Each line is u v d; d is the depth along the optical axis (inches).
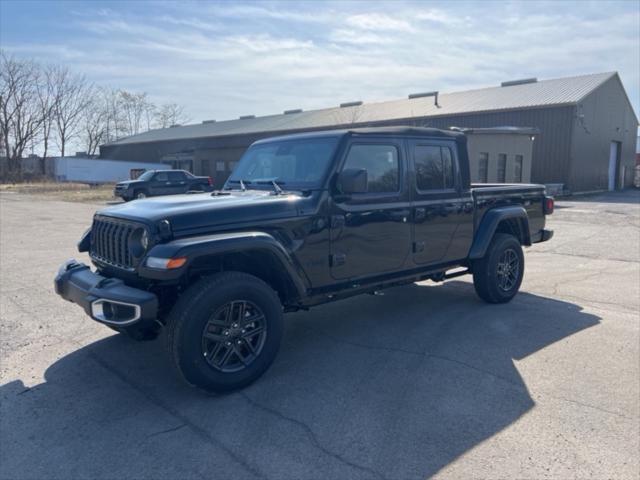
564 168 1117.1
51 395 155.4
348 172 172.4
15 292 277.4
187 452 125.2
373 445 127.8
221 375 152.2
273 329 162.6
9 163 2219.5
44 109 2316.7
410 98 1565.0
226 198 177.2
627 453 124.0
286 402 150.5
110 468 118.9
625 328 215.3
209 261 165.3
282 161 199.0
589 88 1175.0
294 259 171.8
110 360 182.2
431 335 207.2
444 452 124.6
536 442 128.7
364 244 191.3
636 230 550.6
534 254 409.7
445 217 221.8
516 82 1389.0
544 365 176.1
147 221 150.6
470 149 907.4
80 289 160.9
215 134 1797.5
